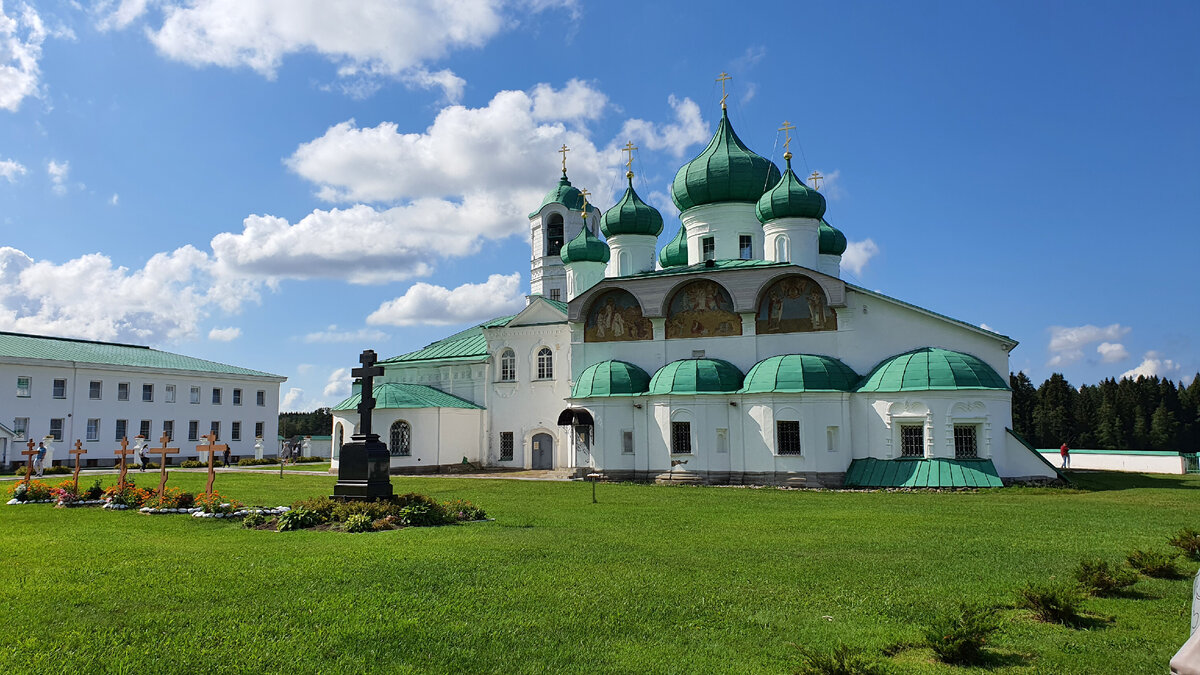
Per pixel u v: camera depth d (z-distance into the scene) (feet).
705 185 162.40
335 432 180.14
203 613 36.73
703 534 63.77
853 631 35.17
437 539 59.52
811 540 60.59
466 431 176.45
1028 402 337.93
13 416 184.14
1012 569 48.91
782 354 140.97
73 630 34.04
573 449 156.15
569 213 221.66
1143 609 39.58
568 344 173.27
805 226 151.64
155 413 212.64
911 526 69.97
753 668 30.25
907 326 134.51
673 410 137.59
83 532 63.87
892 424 124.98
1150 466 164.55
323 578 44.14
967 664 31.30
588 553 53.21
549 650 32.09
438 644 32.63
